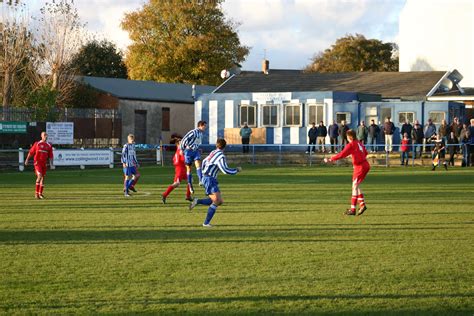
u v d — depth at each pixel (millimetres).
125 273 11570
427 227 16797
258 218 18500
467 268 11922
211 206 16969
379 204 22000
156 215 19203
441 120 48531
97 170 42062
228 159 48531
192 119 67500
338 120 50719
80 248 13891
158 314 9242
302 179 33625
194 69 81875
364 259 12703
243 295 10156
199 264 12266
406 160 42969
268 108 52812
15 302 9805
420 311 9367
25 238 15141
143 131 62594
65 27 58656
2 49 57719
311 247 13977
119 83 66312
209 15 82500
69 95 58875
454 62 76438
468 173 37000
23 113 49594
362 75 59281
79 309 9469
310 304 9695
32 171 42375
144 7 82812
